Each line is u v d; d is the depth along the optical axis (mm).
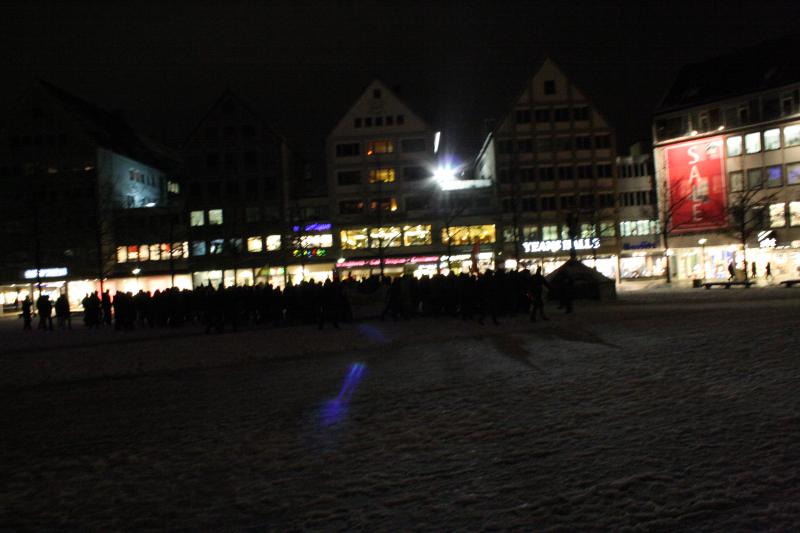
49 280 70375
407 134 69875
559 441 7078
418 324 25781
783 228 62375
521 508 5168
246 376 14297
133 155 83125
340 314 28984
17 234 66000
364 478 6289
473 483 5891
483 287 23734
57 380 15633
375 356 16312
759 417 7441
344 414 9461
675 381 10031
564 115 69750
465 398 9961
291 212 70625
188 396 12125
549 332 19297
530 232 69312
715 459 6023
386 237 69062
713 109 66312
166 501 6012
